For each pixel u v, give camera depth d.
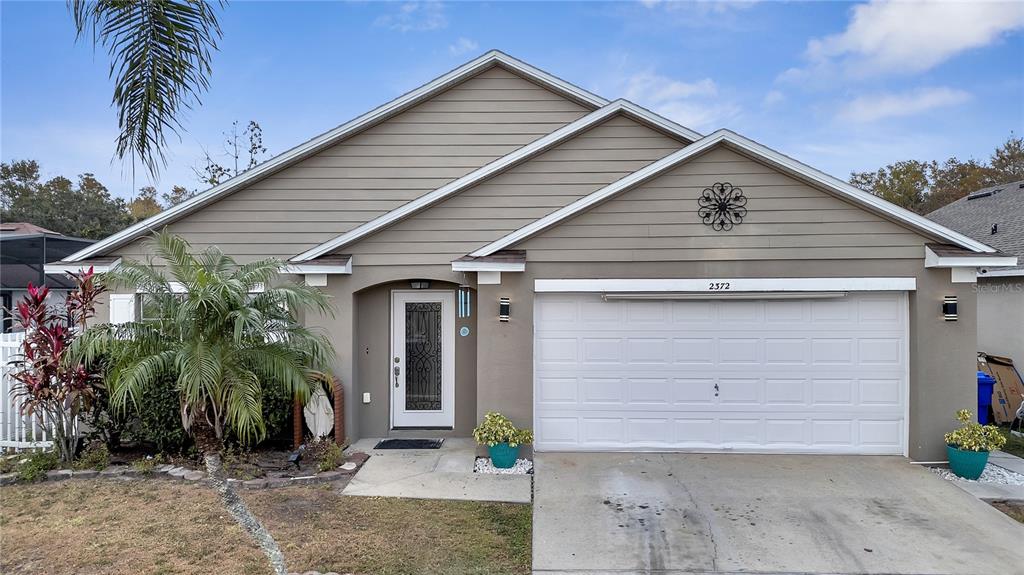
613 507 6.39
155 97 4.23
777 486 6.99
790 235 7.90
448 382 9.35
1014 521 6.02
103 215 35.75
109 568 4.82
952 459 7.34
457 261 7.93
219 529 5.61
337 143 9.90
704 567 5.13
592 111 10.08
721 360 8.29
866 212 7.82
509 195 9.43
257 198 9.77
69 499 6.33
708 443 8.31
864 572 5.04
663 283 8.03
